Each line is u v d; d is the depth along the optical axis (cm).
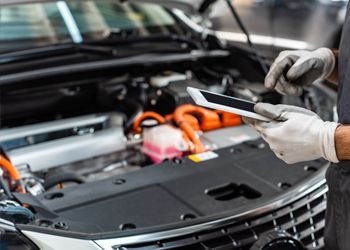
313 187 155
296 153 121
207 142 196
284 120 121
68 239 125
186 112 205
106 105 222
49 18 265
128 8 280
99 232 130
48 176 176
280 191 153
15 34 250
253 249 132
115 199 151
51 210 143
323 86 227
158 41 252
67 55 228
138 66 232
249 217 141
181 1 228
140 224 138
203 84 228
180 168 170
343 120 126
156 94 220
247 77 245
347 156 116
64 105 221
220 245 135
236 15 229
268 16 539
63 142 184
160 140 185
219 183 160
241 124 217
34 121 216
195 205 148
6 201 133
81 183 166
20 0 188
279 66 140
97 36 256
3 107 210
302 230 149
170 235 131
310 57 139
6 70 211
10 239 124
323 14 525
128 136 196
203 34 263
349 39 129
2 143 182
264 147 185
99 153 187
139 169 170
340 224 133
